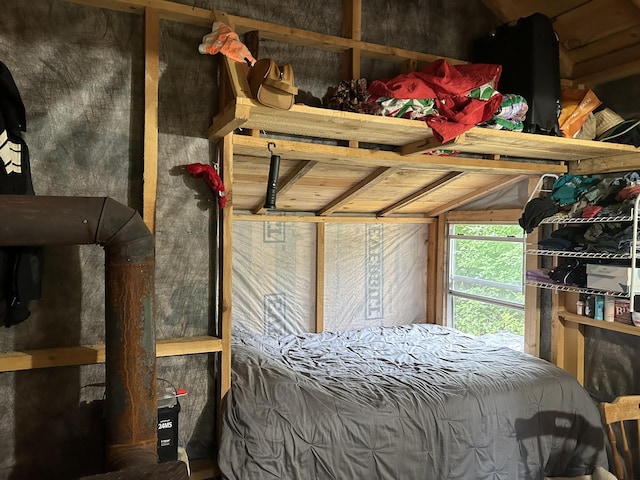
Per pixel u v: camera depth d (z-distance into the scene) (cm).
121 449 174
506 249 387
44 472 196
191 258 221
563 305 333
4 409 190
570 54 319
